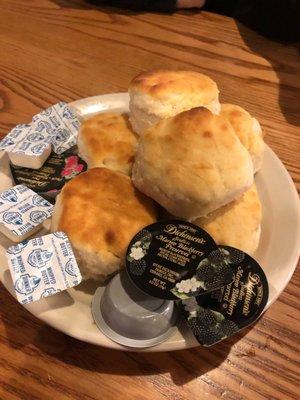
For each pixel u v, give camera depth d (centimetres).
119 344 16
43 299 17
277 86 31
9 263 17
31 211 20
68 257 17
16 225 19
